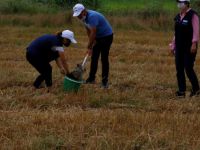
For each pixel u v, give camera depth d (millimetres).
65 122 9273
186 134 8719
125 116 9727
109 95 11719
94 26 12516
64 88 12023
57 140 8258
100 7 35062
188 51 11719
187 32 11594
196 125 9258
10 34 24609
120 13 31188
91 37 12516
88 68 15664
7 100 11078
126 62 17312
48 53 12242
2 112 10070
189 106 11016
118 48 20719
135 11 31266
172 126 9188
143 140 8398
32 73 14250
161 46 21953
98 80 13781
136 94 12102
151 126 9164
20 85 12977
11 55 18031
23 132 8719
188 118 9805
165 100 11578
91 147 7957
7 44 21188
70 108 10633
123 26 28625
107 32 12773
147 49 20703
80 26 28859
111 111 10219
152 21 29094
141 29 28453
